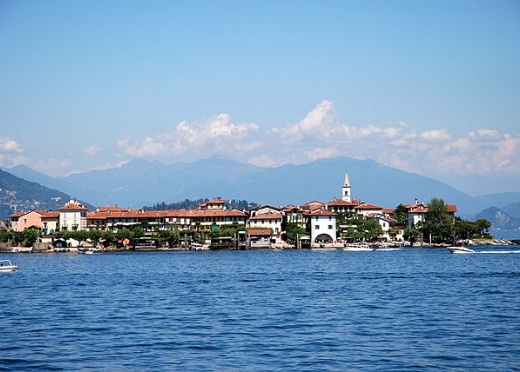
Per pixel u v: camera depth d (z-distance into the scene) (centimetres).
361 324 10606
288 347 8812
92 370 7675
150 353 8512
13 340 9431
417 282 18038
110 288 17150
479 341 9112
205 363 7962
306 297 14500
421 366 7738
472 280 18512
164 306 13125
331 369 7631
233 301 13862
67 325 10738
